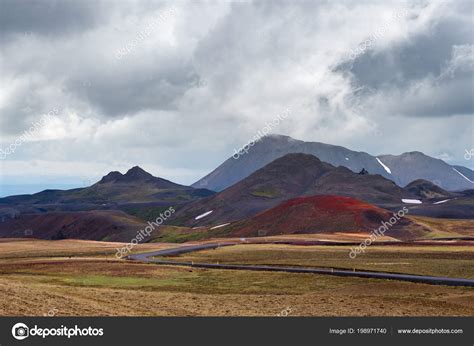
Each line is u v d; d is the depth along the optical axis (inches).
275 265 4633.4
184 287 3287.4
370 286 3203.7
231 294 2935.5
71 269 4402.1
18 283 2849.4
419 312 2327.8
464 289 3026.6
